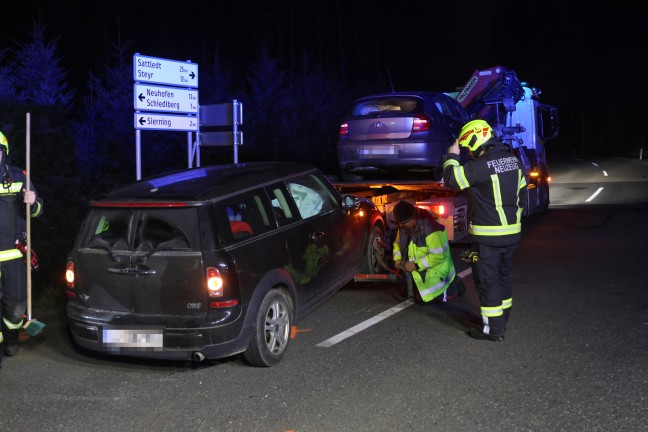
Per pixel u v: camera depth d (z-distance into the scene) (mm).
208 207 5090
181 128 9781
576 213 15594
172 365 5578
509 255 5883
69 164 9344
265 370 5344
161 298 5094
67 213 9039
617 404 4418
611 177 33188
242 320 5090
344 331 6332
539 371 5082
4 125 8539
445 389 4789
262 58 19062
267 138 17906
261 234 5512
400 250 7285
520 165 5816
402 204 7117
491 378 4969
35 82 10492
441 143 10258
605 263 9094
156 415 4543
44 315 7348
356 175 10922
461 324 6469
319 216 6562
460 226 10125
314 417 4398
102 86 14602
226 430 4270
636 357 5320
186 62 9727
